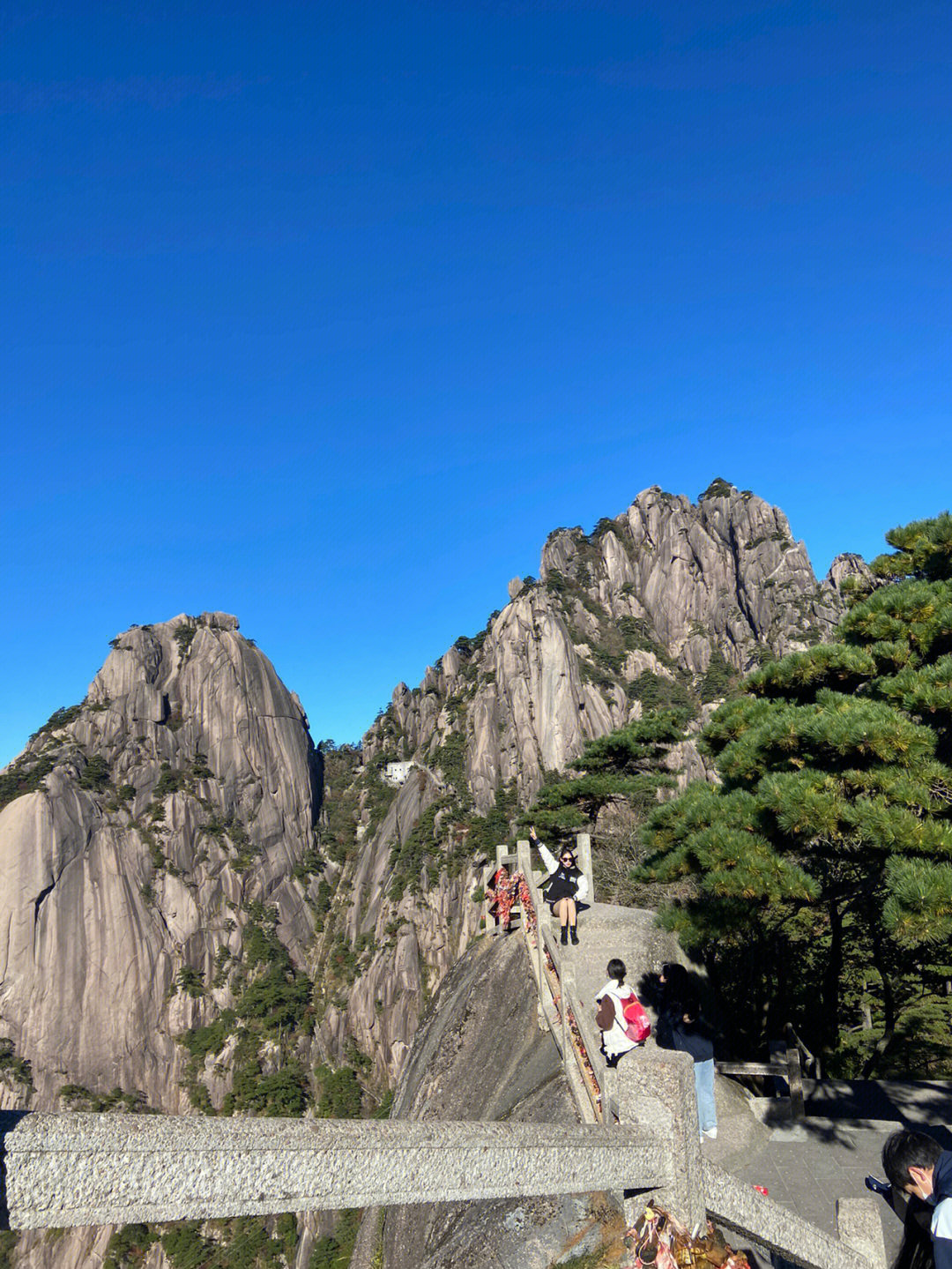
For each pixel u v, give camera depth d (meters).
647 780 31.58
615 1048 8.61
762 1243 4.72
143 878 147.88
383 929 139.38
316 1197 2.73
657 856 12.20
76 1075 126.44
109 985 134.50
